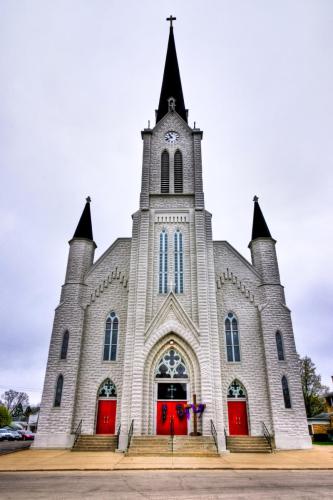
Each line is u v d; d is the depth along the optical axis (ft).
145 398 82.79
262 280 99.66
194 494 33.94
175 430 81.30
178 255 99.96
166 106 138.00
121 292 100.99
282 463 58.13
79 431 84.33
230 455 70.90
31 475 46.52
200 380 83.82
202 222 102.68
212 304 93.20
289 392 86.48
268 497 32.68
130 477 44.57
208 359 85.10
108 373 90.99
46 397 86.33
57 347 91.50
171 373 86.99
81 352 93.04
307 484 39.63
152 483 40.01
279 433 82.28
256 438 80.02
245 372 90.89
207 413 79.56
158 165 114.11
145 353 86.22
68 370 88.28
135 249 100.32
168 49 155.12
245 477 44.73
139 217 105.29
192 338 87.61
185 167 113.70
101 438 80.69
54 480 42.22
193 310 92.02
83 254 103.50
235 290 100.42
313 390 186.91
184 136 118.93
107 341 95.50
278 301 95.86
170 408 83.66
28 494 33.91
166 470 51.13
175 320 90.17
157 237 102.63
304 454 73.15
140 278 94.63
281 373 87.92
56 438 81.97
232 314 98.27
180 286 95.66
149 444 71.72
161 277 97.19
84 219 110.01
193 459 63.31
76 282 99.04
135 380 83.20
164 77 147.13
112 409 88.53
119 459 62.85
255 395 88.43
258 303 97.91
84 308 97.96
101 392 90.33
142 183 109.40
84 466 53.83
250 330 95.40
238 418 87.56
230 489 36.45
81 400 88.17
